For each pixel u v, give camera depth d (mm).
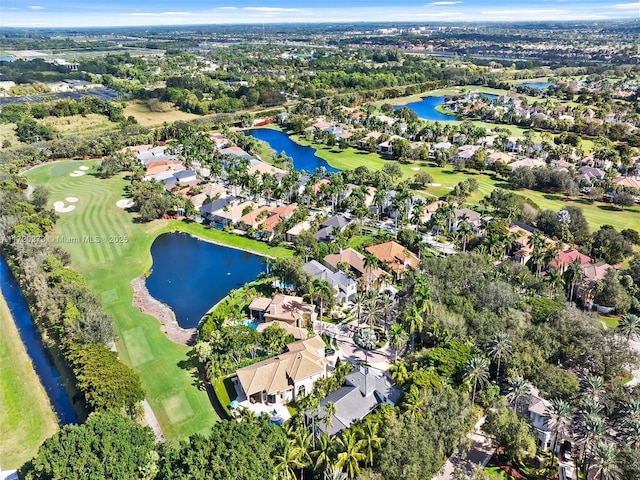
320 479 66750
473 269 116312
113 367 83688
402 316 102938
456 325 96188
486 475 67250
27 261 123188
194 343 106250
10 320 115250
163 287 131250
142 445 67938
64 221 169625
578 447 75375
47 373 96562
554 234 153500
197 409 86625
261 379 87812
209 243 158125
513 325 95312
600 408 71562
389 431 69938
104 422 68812
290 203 186375
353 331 109625
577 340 91125
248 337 96312
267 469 63312
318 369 90125
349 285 121750
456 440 72812
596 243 144250
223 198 182250
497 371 88625
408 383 82875
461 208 172875
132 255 147625
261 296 123312
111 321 103250
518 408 79812
